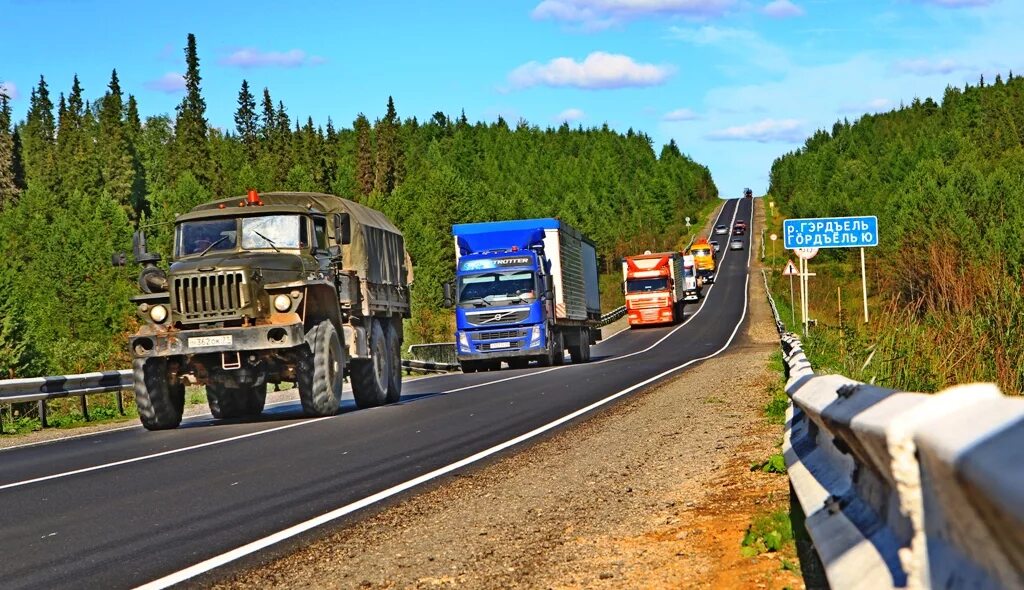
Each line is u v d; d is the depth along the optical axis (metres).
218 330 16.14
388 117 180.12
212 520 7.95
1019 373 10.14
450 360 43.09
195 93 172.00
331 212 19.33
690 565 5.75
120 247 111.00
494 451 11.59
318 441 13.34
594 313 42.97
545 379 25.41
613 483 8.92
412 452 11.80
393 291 21.83
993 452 1.69
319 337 17.02
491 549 6.54
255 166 169.12
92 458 12.96
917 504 2.48
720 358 33.50
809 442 6.12
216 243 17.52
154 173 173.00
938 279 11.86
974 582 2.12
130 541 7.25
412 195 156.38
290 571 6.15
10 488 10.38
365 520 7.71
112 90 190.62
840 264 91.44
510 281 33.22
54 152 169.75
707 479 8.73
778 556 5.65
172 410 16.89
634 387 20.92
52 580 6.15
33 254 124.56
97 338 106.00
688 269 97.62
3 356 47.31
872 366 12.48
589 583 5.55
